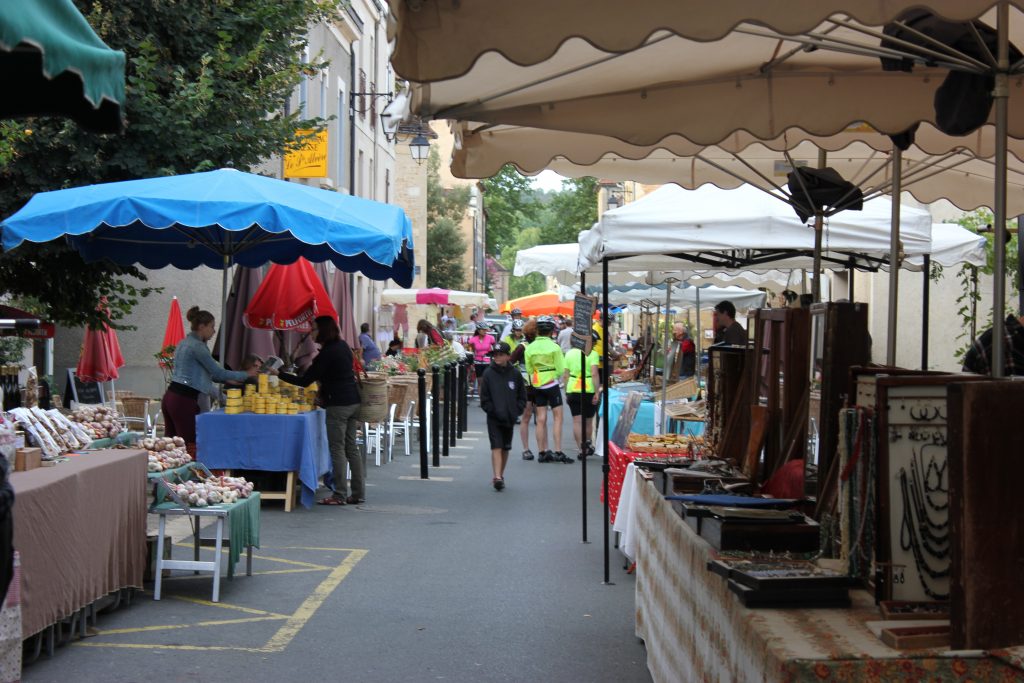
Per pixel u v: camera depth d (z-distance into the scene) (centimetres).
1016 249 1299
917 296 1905
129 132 1302
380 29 3856
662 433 1209
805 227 854
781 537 420
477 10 358
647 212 862
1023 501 302
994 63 426
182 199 1026
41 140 1252
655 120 563
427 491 1422
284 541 1035
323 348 1295
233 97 1399
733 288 2481
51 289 1362
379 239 1078
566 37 360
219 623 724
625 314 5869
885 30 481
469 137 637
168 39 1407
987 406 302
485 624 734
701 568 433
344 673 617
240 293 1517
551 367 1791
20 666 558
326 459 1284
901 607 339
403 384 1908
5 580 406
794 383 547
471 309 5734
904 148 587
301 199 1098
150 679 598
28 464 671
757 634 325
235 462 1207
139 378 2116
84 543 654
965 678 293
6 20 321
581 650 671
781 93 565
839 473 397
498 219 9500
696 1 358
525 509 1268
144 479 769
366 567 920
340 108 3161
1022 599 300
